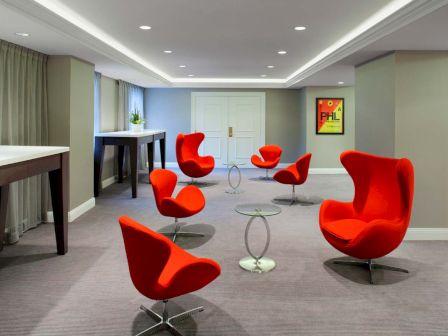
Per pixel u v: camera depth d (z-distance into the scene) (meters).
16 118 4.10
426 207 4.15
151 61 6.61
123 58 5.50
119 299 2.64
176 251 2.48
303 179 5.72
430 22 3.15
